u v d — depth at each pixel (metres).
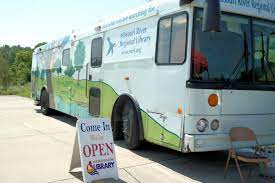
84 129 5.70
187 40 5.79
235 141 5.94
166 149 7.87
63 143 8.56
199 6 5.80
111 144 5.86
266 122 6.40
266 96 6.38
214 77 5.86
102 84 8.74
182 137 5.80
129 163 6.76
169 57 6.21
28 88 37.56
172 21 6.21
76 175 6.02
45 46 14.30
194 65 5.73
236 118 6.02
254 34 6.34
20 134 9.73
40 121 12.43
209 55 5.86
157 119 6.50
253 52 6.30
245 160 5.48
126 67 7.62
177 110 5.95
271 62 6.56
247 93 6.13
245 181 5.84
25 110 16.25
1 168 6.39
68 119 13.00
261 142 6.35
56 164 6.68
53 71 13.00
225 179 5.93
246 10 6.21
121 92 7.82
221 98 5.86
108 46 8.50
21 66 57.47
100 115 8.84
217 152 7.74
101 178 5.62
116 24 8.15
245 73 6.17
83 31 10.17
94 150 5.66
